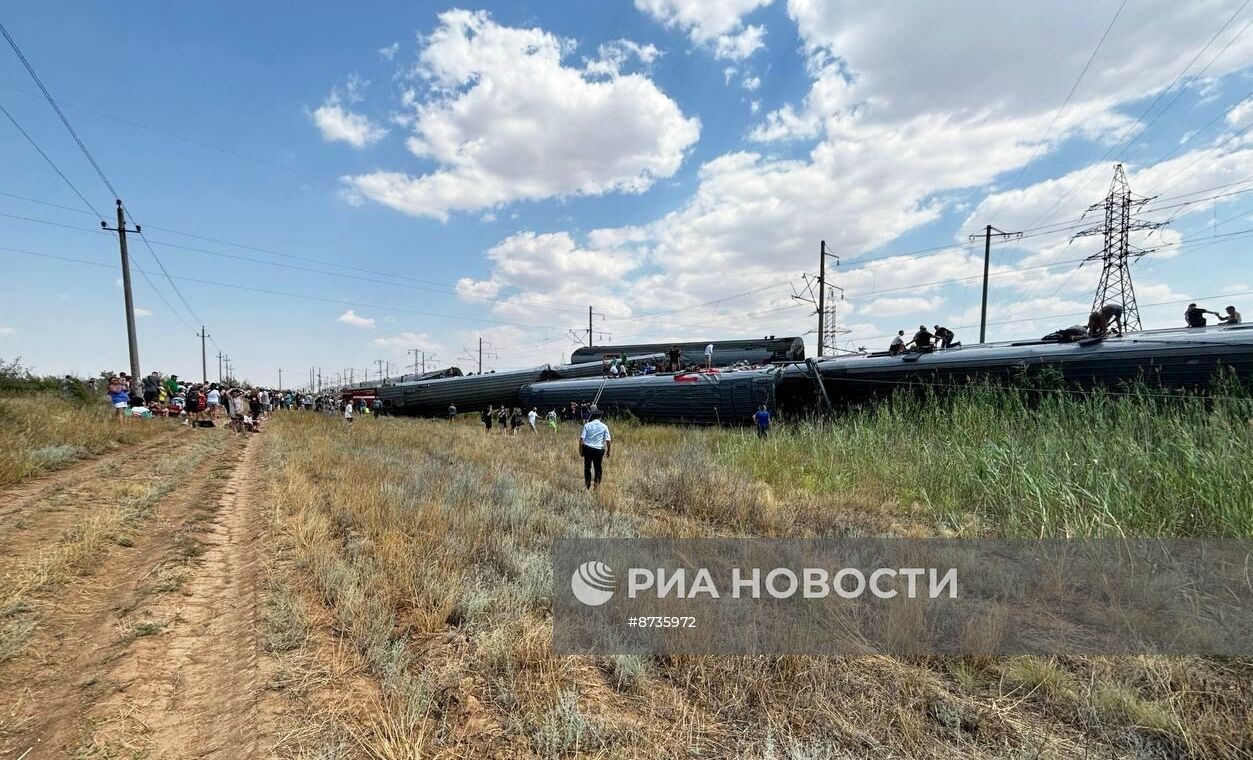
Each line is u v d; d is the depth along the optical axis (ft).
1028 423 39.09
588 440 35.88
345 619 14.02
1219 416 29.78
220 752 9.09
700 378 81.97
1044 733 10.68
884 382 60.90
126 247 83.51
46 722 9.61
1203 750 10.03
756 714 11.15
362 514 24.22
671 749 9.95
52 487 27.66
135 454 41.34
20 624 12.92
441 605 14.84
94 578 16.51
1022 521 24.41
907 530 25.39
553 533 23.52
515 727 10.27
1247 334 41.47
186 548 19.38
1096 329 52.95
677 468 39.45
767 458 43.52
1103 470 25.67
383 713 10.36
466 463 46.91
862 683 12.26
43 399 61.72
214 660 12.16
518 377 132.36
